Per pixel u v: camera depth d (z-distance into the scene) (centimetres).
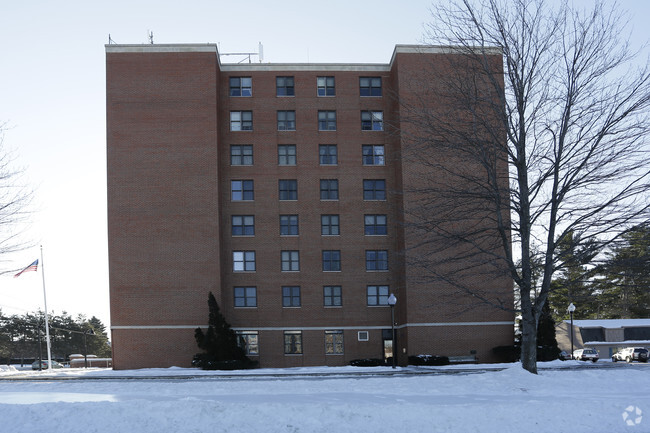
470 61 2912
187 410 1609
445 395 2052
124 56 5294
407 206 4947
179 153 5225
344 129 5588
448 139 2781
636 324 7719
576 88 2467
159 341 5059
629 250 2680
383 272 5462
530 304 2627
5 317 11325
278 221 5466
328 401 1867
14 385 2945
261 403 1716
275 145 5531
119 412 1611
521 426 1568
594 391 2161
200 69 5297
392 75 5528
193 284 5116
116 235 5156
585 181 2433
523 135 2552
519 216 2619
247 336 5334
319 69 5641
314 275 5431
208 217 5175
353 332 5394
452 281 3156
